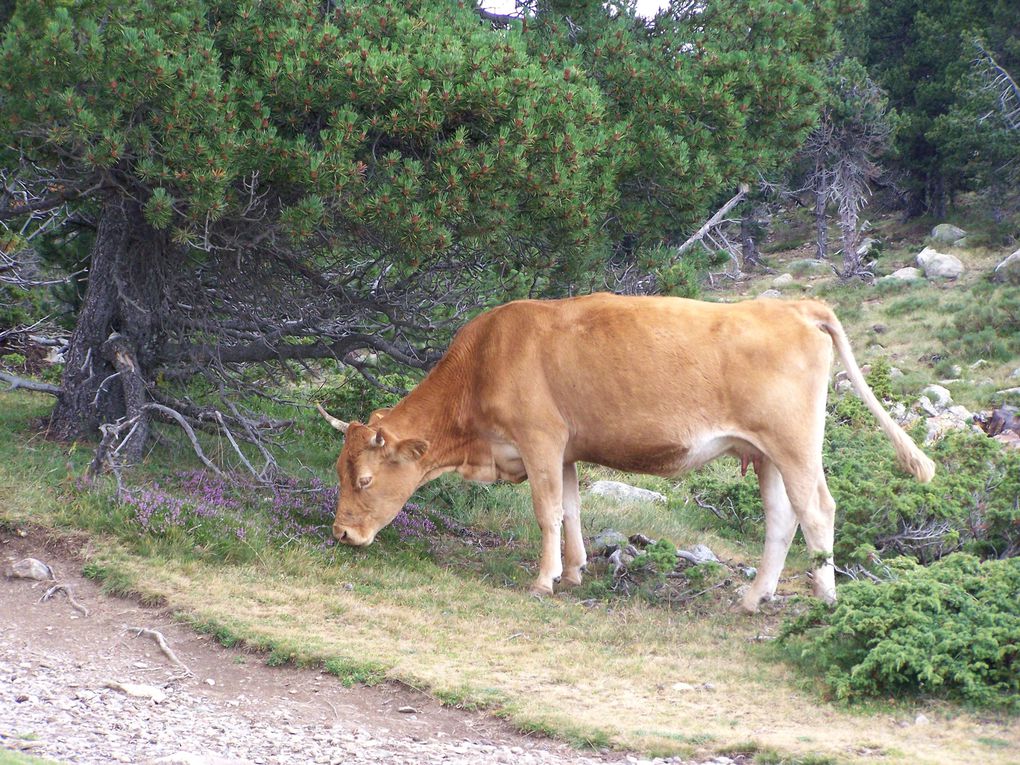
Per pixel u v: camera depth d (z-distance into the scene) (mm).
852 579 9383
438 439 9094
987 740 5703
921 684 6461
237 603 7859
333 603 8047
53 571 8164
